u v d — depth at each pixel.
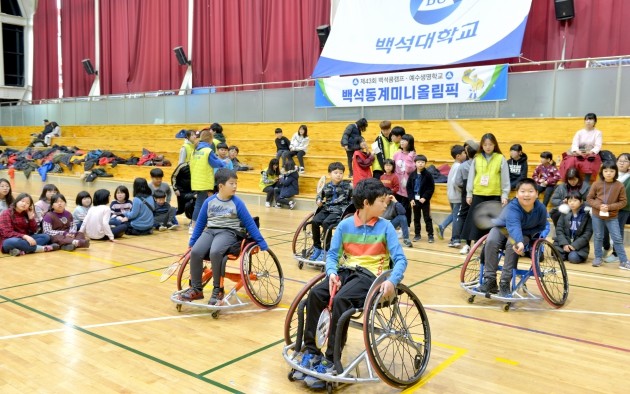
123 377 3.14
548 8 11.09
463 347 3.63
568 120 9.01
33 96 23.28
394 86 11.05
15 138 20.52
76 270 5.73
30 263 6.04
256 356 3.46
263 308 4.40
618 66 8.77
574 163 7.54
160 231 8.26
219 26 16.38
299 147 11.22
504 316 4.27
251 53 15.72
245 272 4.23
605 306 4.55
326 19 14.15
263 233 7.95
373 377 3.00
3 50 22.83
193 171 7.12
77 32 20.86
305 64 14.76
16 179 16.50
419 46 11.49
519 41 10.26
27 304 4.52
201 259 4.30
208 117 14.47
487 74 9.95
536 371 3.25
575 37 10.80
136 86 18.98
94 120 17.61
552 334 3.88
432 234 7.43
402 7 12.05
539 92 9.48
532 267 4.35
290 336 3.53
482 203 6.02
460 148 7.06
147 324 4.05
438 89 10.52
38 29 22.61
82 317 4.20
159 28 18.03
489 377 3.17
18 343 3.65
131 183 13.17
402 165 7.43
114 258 6.33
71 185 14.82
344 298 3.00
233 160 11.90
